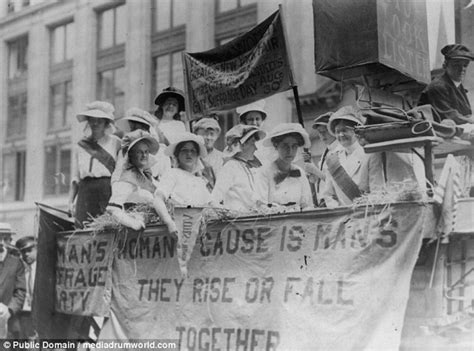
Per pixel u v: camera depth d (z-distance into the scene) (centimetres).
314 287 426
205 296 479
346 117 517
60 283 592
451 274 394
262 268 454
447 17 613
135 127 651
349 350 402
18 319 676
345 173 503
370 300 399
